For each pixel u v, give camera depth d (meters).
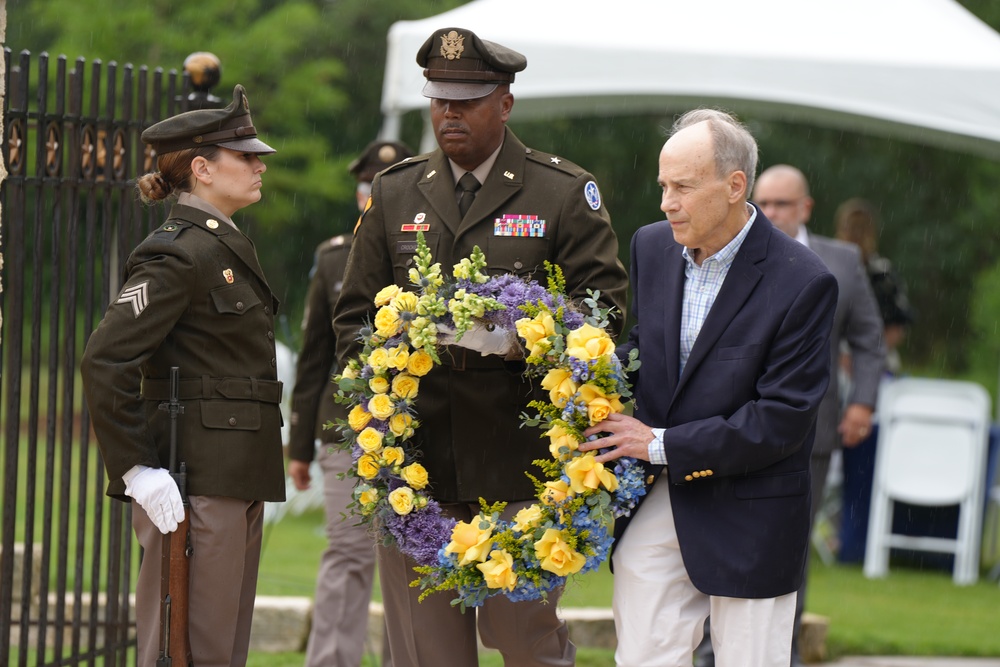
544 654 7.76
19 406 8.20
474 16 13.64
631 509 7.08
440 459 7.63
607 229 7.65
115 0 30.27
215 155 7.42
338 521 9.85
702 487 6.86
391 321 6.96
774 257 6.86
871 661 11.76
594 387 6.72
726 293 6.85
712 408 6.81
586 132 37.16
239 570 7.39
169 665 7.09
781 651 6.96
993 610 14.16
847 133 37.09
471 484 7.57
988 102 12.83
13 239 8.12
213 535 7.25
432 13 36.25
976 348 37.34
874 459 16.69
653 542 7.06
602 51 13.24
